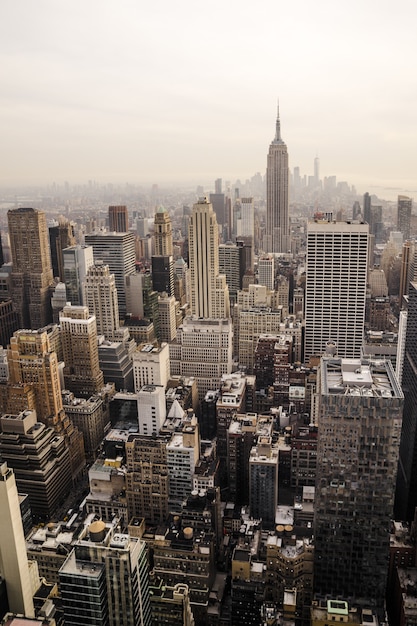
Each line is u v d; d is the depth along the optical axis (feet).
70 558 617.62
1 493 551.18
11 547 566.77
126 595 602.44
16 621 536.83
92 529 609.01
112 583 601.62
